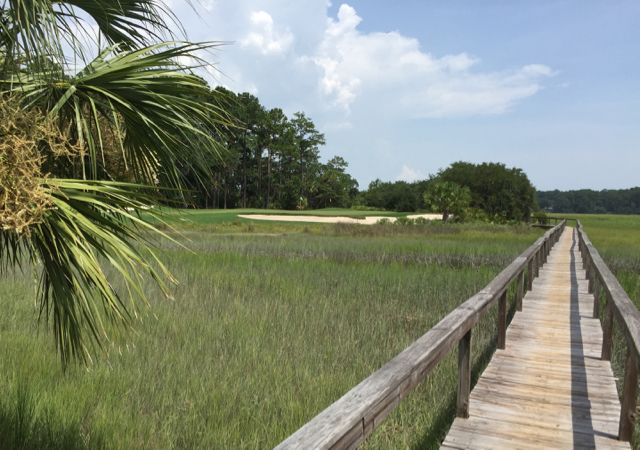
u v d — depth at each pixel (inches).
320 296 422.9
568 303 370.9
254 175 3464.6
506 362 223.0
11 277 438.6
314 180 3730.3
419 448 155.2
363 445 156.8
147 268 116.3
